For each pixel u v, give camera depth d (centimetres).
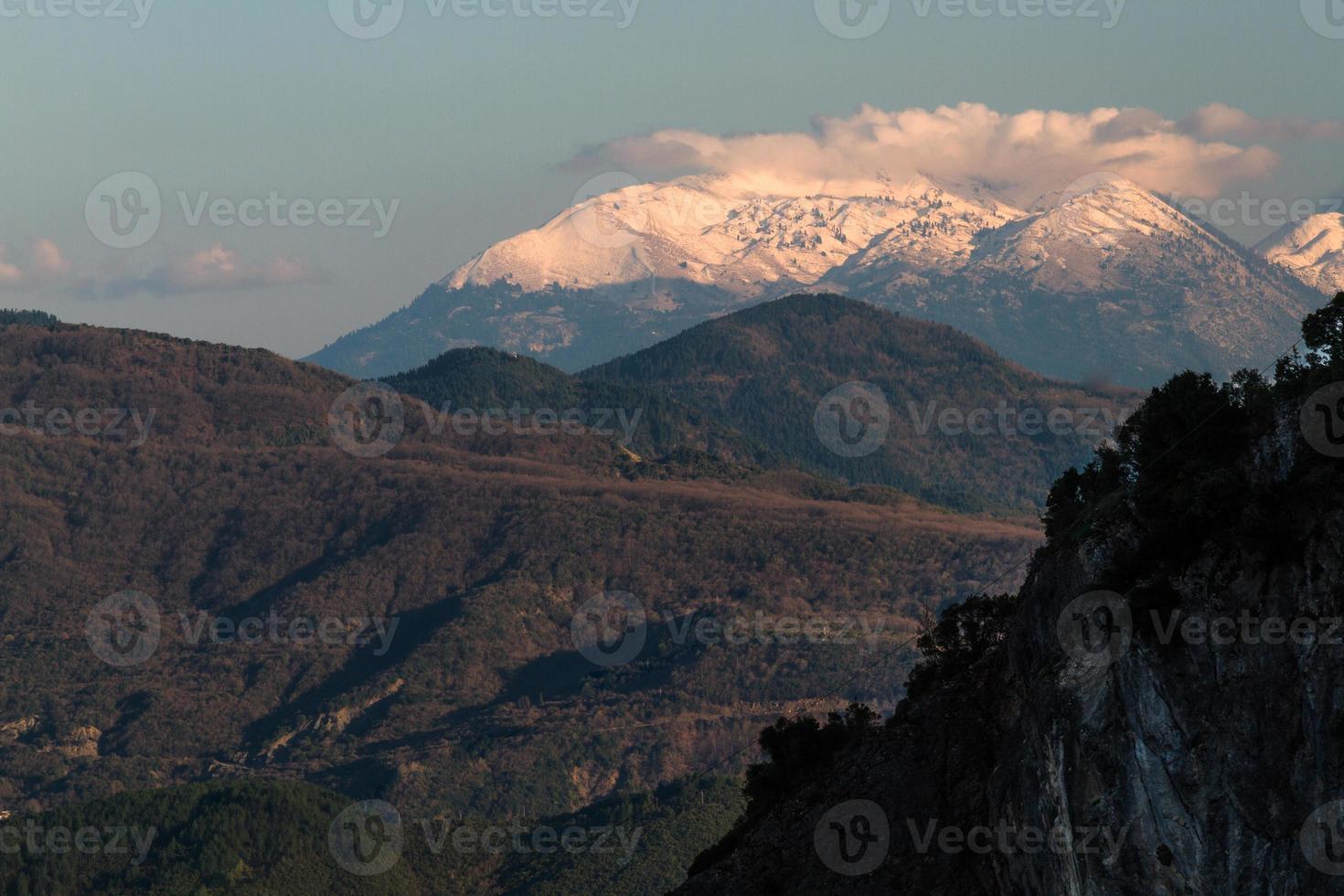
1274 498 7106
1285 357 7862
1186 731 6919
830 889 8906
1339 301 7706
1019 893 7744
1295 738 6656
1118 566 7544
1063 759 7375
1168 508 7469
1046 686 7669
